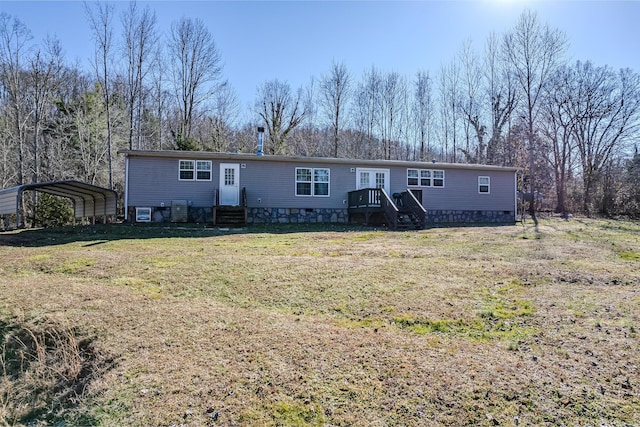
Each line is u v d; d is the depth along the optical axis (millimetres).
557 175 26000
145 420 2627
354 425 2467
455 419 2484
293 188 15758
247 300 4812
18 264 6680
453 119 31359
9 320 4375
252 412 2631
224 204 14852
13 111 21062
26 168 21078
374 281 5484
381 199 14633
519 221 18312
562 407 2568
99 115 22891
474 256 7387
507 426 2402
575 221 18188
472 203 18234
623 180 24969
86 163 21188
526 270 6125
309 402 2711
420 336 3752
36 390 3420
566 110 25750
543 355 3299
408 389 2820
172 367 3248
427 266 6410
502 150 28688
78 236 10352
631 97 24656
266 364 3229
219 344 3617
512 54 26562
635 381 2846
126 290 5207
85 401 3010
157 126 26266
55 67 20656
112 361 3469
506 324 4000
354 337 3723
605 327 3828
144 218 14055
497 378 2934
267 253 7680
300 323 4094
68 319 4266
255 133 31984
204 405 2732
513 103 27844
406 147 32469
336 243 9250
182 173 14500
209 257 7156
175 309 4492
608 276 5758
